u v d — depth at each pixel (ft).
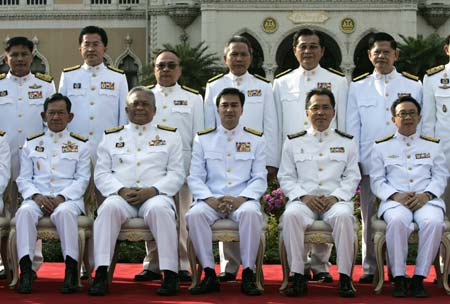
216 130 34.32
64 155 33.94
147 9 140.36
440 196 32.73
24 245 31.55
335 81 36.29
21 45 36.32
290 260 31.35
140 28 144.77
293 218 31.30
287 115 36.01
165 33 139.74
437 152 33.45
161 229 31.30
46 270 39.93
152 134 33.91
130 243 45.70
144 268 36.14
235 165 33.60
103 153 33.73
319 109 33.42
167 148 33.60
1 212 33.65
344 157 33.47
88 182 33.96
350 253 30.99
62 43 145.28
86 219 32.83
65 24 145.18
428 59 122.01
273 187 53.11
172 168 33.50
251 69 138.31
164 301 29.25
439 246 32.60
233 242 35.45
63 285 31.53
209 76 124.26
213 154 33.73
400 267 31.01
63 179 33.76
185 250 36.47
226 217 32.27
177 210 34.55
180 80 121.19
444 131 35.12
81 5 144.77
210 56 126.82
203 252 31.63
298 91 36.01
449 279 34.19
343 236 30.96
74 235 31.76
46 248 45.83
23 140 36.22
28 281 31.30
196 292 31.09
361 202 36.78
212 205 32.04
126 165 33.32
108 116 36.63
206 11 132.05
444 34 136.98
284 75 36.96
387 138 33.96
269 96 36.14
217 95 35.70
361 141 36.04
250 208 31.45
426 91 35.76
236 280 35.88
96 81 36.81
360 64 139.95
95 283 30.78
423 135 34.01
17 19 145.69
